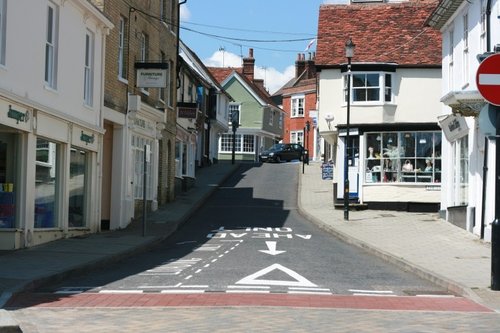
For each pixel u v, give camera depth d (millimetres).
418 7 34594
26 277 12844
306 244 20391
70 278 13961
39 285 12680
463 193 24141
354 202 31844
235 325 9234
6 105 15602
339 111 32719
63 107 19250
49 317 9805
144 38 27750
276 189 41062
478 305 11258
